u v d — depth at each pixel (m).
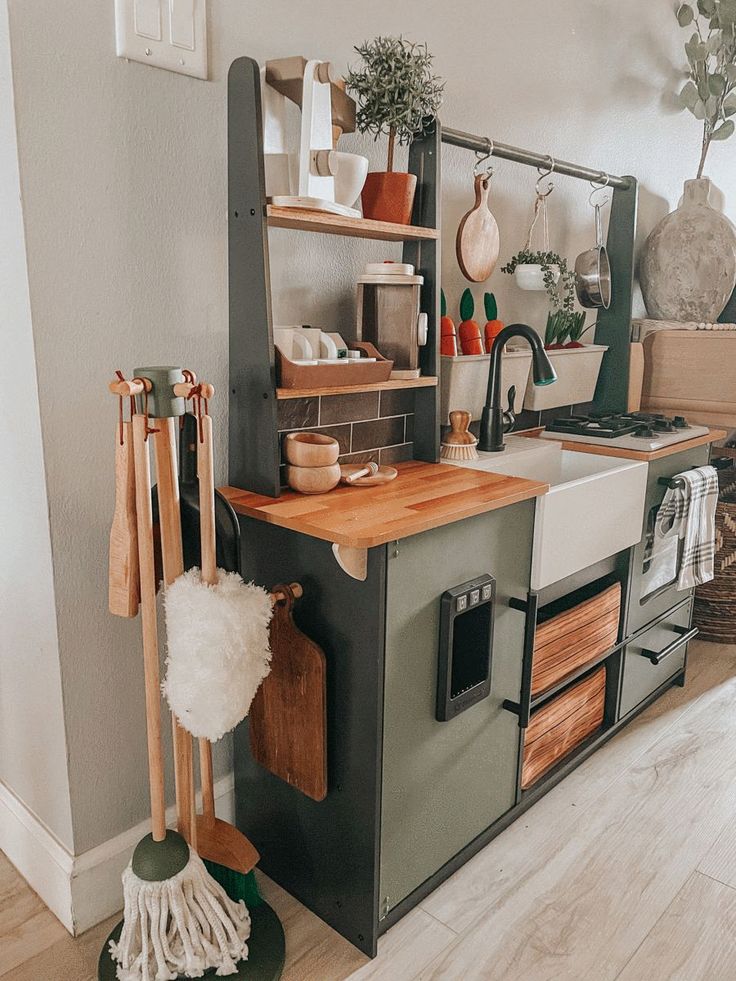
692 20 2.89
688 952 1.54
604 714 2.27
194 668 1.28
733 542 2.89
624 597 2.20
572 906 1.65
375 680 1.42
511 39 2.21
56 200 1.35
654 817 1.93
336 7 1.75
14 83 1.27
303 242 1.77
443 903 1.65
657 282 2.88
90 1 1.34
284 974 1.47
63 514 1.45
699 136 3.24
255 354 1.58
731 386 2.59
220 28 1.55
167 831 1.42
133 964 1.38
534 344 2.01
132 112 1.43
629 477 2.07
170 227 1.53
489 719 1.75
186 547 1.40
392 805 1.51
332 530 1.37
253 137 1.48
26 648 1.57
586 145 2.59
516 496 1.65
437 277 1.87
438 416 1.96
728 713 2.44
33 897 1.66
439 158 1.81
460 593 1.53
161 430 1.29
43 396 1.39
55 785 1.57
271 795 1.70
